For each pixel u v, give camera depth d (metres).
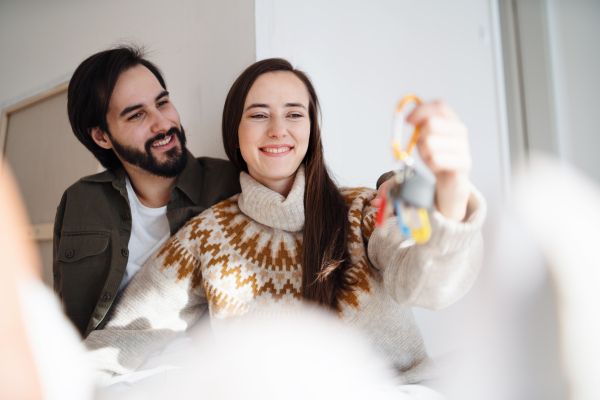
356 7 1.75
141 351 1.07
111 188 1.35
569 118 2.48
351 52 1.71
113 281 1.21
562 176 2.31
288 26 1.49
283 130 1.05
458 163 0.55
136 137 1.26
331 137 1.60
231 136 1.18
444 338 1.85
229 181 1.33
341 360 0.92
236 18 1.45
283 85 1.08
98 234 1.27
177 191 1.30
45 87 2.27
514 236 1.99
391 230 0.88
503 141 2.36
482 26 2.37
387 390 0.84
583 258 1.66
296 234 1.06
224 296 1.03
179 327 1.14
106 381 1.01
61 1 2.25
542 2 2.51
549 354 1.48
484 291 1.97
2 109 2.55
